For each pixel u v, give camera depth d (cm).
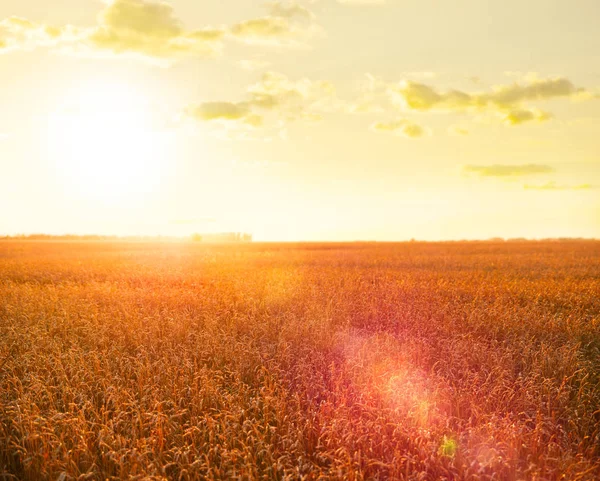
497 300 1416
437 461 526
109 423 607
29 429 590
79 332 1091
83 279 2205
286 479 479
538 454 548
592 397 711
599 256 3778
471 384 745
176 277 2161
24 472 538
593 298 1493
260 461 552
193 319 1173
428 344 992
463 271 2434
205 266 2792
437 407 672
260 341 988
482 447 545
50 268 2705
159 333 1059
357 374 773
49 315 1245
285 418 614
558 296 1518
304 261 3256
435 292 1606
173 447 560
